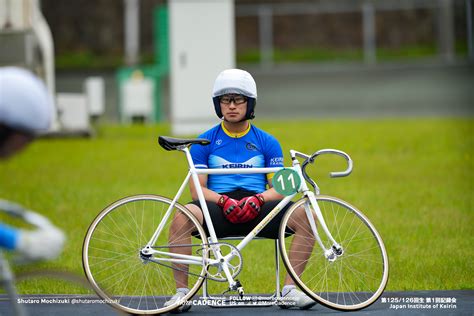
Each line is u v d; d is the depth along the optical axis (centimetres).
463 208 2366
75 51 8150
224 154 1519
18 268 1811
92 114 4522
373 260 1825
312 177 2816
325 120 4600
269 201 1475
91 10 8312
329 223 1797
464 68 6669
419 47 8044
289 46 8250
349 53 7844
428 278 1738
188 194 2603
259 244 2034
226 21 3872
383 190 2609
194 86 3903
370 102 5525
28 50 3450
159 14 5381
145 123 4922
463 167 2992
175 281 1472
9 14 3447
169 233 1462
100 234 1878
